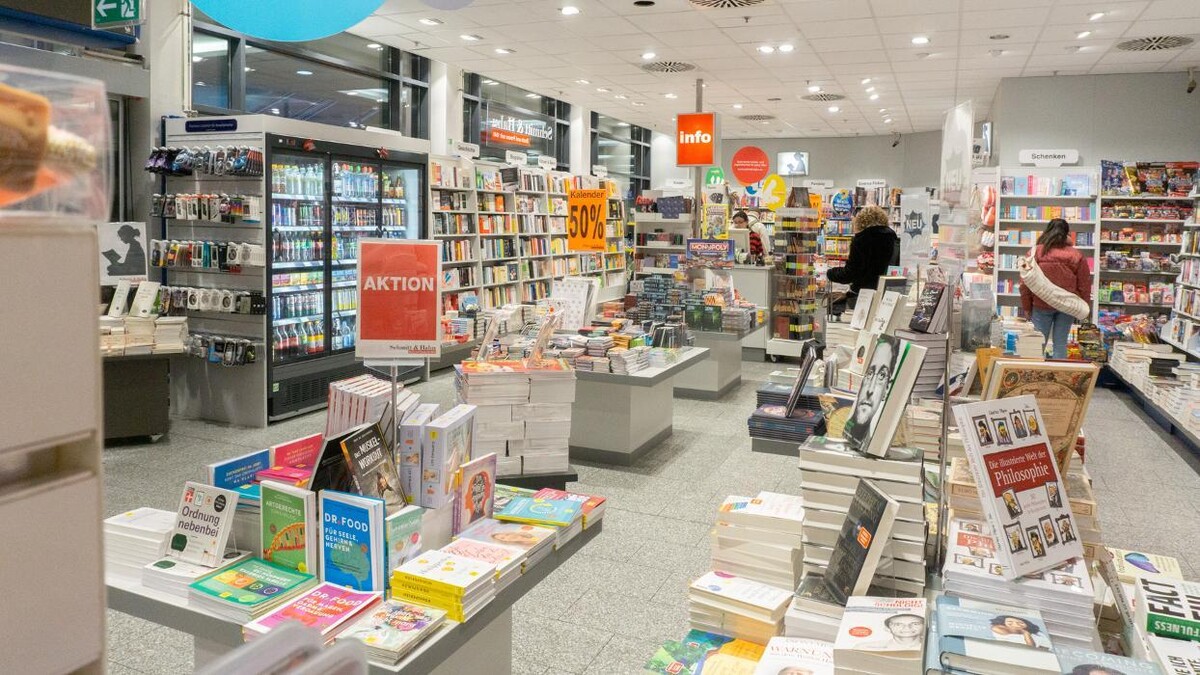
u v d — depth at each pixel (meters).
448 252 10.00
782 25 8.91
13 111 0.42
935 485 2.95
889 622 2.01
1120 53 9.84
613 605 3.81
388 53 10.99
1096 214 10.38
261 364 6.89
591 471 5.93
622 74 12.09
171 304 6.94
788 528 2.55
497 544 2.46
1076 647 2.05
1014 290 10.95
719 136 10.77
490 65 11.59
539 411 4.64
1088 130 11.30
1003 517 2.18
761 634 2.40
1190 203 10.20
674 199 11.18
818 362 4.96
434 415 2.81
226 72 8.52
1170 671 1.88
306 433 6.77
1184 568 4.38
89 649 0.47
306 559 2.25
